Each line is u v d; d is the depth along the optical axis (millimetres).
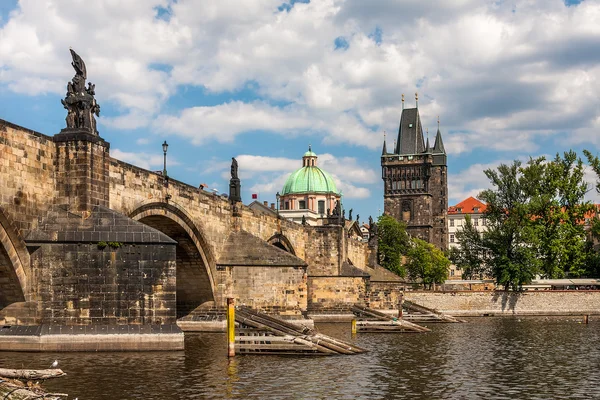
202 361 59000
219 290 92750
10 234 55375
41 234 57750
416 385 50906
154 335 58125
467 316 163125
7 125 54562
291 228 123125
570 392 48969
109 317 58156
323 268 130500
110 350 57625
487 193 172125
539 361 65625
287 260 94188
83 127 60812
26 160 56781
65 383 47000
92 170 60562
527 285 178750
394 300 146375
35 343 56844
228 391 46625
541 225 167375
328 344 68562
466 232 171500
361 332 101812
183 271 90812
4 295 57781
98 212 59781
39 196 58375
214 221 91062
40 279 57656
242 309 72438
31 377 40031
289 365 58781
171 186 78500
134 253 58656
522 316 158875
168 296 58781
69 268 57906
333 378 52969
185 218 82438
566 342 85938
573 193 170750
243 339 67000
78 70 61781
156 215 75938
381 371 57062
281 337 67562
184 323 91562
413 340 88438
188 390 46062
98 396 43594
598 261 172250
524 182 169250
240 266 93250
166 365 53656
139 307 58438
